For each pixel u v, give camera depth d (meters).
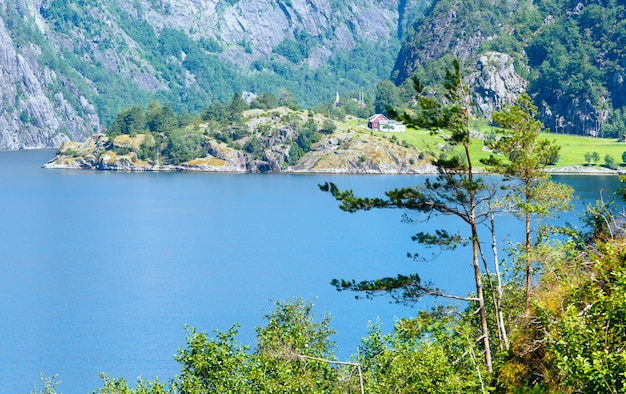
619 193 53.91
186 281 169.12
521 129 55.94
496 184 55.88
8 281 171.62
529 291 51.44
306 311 61.81
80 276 177.00
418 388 46.12
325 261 192.75
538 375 41.91
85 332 125.25
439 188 52.06
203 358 51.41
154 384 53.06
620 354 30.12
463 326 50.44
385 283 50.97
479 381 45.53
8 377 103.62
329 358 57.00
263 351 53.94
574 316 32.31
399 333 51.88
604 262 35.62
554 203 55.97
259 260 195.75
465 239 52.34
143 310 141.50
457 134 51.25
